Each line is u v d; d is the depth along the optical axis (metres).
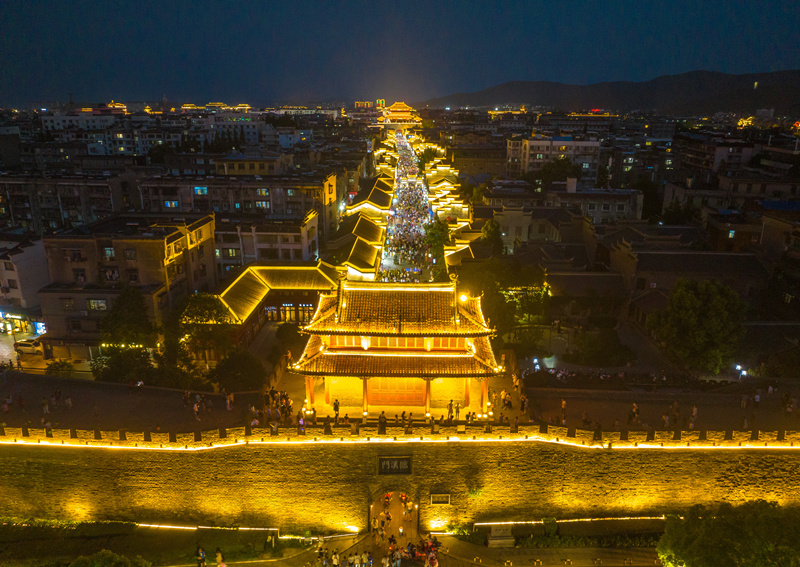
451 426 47.44
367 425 47.19
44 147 180.25
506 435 47.62
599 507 49.59
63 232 79.12
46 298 75.00
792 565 36.16
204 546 46.00
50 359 75.69
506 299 79.69
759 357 65.69
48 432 47.41
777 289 80.81
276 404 53.22
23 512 49.28
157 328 68.44
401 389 54.53
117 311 66.19
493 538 47.12
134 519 49.03
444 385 55.31
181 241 81.00
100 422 51.88
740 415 54.19
